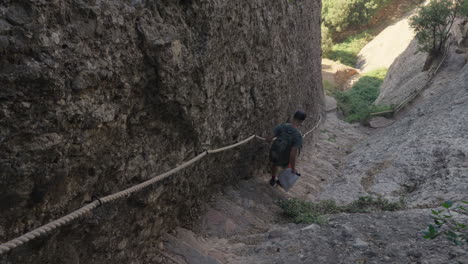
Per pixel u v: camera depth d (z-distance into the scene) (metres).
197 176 4.32
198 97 3.54
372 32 28.83
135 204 3.11
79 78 2.17
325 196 6.71
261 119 6.00
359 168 8.20
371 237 4.00
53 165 2.11
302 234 4.21
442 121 8.47
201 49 3.53
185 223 4.35
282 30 6.42
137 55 2.70
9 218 1.93
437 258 3.36
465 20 14.86
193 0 3.36
